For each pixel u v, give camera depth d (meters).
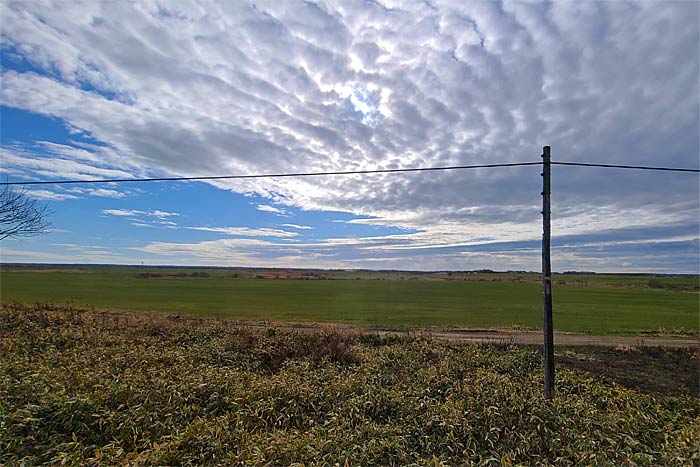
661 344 18.33
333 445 7.14
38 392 8.62
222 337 16.36
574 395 10.53
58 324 18.23
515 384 11.03
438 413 8.50
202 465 6.57
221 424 7.87
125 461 6.46
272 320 25.52
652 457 6.95
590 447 7.29
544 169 10.21
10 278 68.31
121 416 7.98
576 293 59.16
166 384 9.69
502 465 6.68
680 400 10.88
